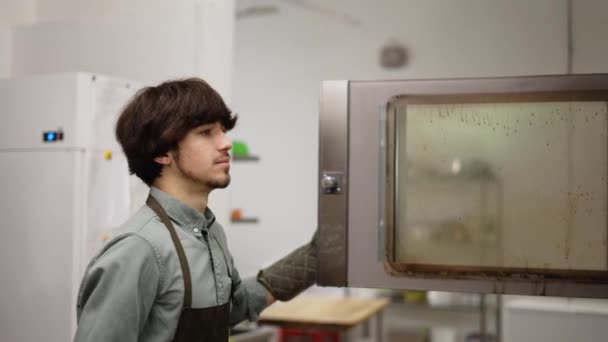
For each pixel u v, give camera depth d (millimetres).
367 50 5559
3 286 2596
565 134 1610
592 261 1601
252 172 5906
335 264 1709
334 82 1711
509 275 1634
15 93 2609
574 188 1607
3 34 3361
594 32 3059
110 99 2582
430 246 1669
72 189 2465
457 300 5324
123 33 3127
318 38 5734
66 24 3268
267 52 5883
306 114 5777
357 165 1699
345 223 1703
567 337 3979
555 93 1610
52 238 2502
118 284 1448
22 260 2561
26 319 2545
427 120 1671
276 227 5848
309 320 3883
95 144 2523
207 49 2984
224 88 3080
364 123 1697
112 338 1426
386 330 5660
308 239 5758
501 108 1637
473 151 1649
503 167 1637
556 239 1616
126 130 1599
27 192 2561
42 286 2516
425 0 5301
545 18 4094
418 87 1675
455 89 1656
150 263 1486
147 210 1584
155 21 3070
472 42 5078
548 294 1619
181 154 1571
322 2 5723
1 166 2621
